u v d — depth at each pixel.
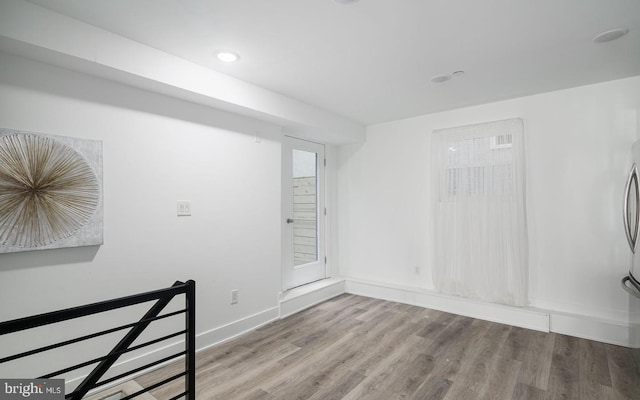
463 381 2.27
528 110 3.37
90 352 2.17
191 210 2.75
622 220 2.92
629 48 2.31
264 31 2.08
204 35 2.12
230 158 3.07
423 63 2.57
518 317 3.26
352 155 4.79
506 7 1.82
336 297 4.36
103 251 2.22
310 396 2.10
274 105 3.20
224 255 3.00
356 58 2.47
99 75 2.19
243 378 2.31
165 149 2.58
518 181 3.33
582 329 2.96
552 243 3.24
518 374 2.35
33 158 1.90
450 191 3.77
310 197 4.48
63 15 1.87
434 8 1.83
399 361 2.55
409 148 4.23
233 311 3.07
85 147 2.12
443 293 3.83
